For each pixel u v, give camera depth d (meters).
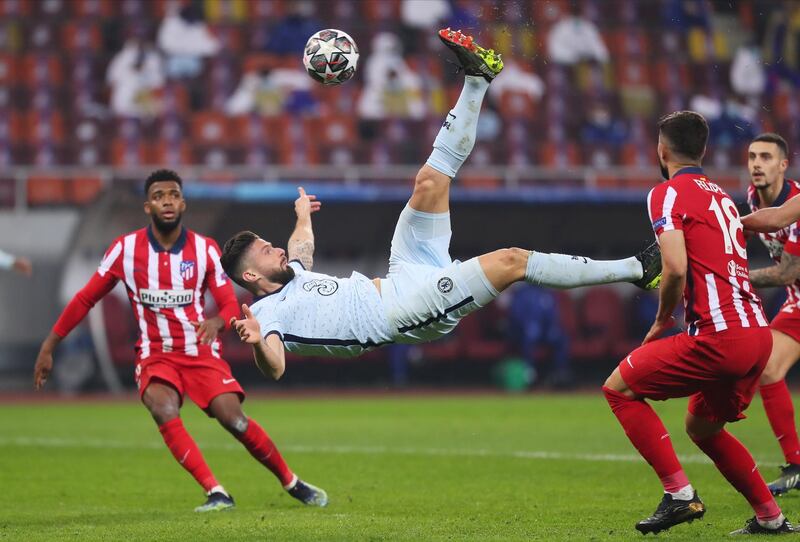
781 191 28.42
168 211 27.19
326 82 23.98
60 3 88.88
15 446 41.84
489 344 75.06
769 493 20.00
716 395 19.86
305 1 90.75
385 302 21.72
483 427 47.59
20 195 72.19
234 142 84.12
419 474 32.69
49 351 27.36
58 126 83.62
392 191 70.94
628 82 91.12
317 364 77.06
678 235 19.02
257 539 20.00
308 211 24.81
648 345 19.73
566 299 77.06
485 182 82.88
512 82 88.31
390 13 91.38
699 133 20.06
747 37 93.81
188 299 27.45
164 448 41.09
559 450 38.34
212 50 87.94
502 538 19.75
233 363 74.75
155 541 20.06
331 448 40.28
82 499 28.52
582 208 73.12
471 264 21.36
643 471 32.06
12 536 21.08
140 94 85.12
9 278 70.19
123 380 73.38
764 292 76.00
